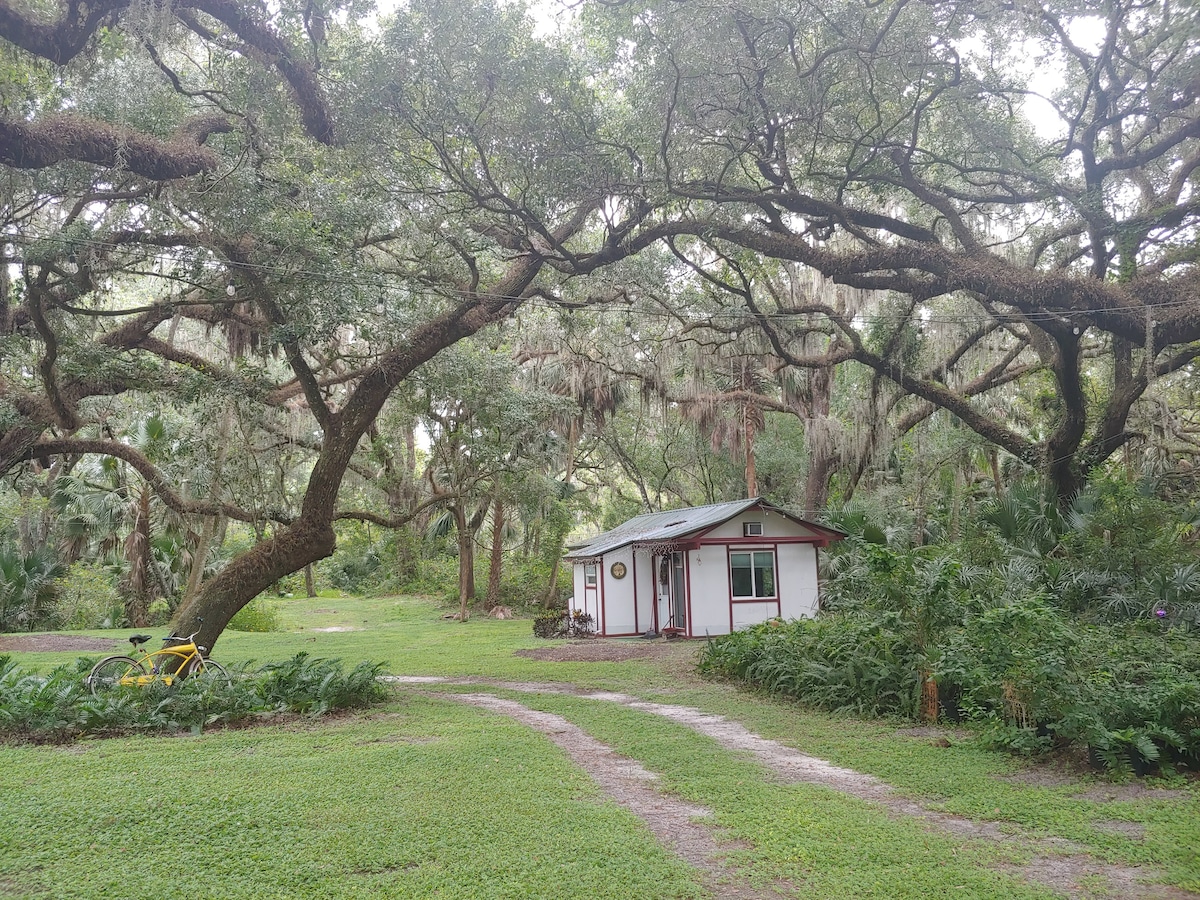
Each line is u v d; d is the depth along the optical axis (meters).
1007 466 26.38
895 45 15.05
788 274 23.94
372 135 13.47
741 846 5.55
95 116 12.62
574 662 16.50
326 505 13.35
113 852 5.40
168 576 28.84
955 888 4.78
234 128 14.18
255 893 4.77
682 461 36.34
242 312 17.97
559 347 29.19
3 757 8.08
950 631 10.48
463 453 22.12
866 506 25.61
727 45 14.44
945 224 19.94
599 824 5.91
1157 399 19.20
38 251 12.44
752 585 20.84
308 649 19.98
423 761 7.72
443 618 31.22
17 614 26.20
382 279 14.04
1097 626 13.62
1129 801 6.33
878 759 7.84
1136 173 19.44
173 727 9.58
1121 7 15.53
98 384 17.39
